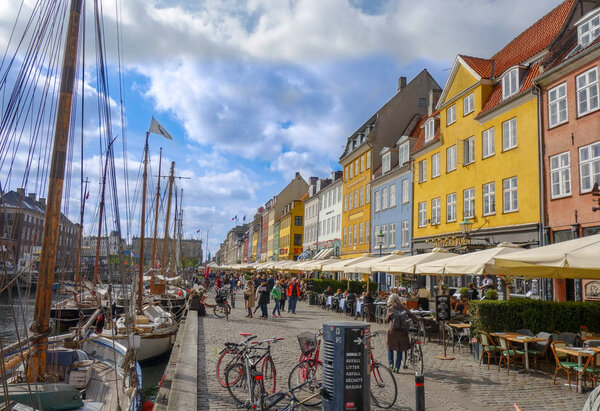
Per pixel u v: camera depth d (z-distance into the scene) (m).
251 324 19.19
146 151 32.06
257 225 113.44
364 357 6.61
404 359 10.87
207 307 27.89
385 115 42.69
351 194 46.97
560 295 18.53
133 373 9.48
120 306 25.05
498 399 8.21
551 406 7.82
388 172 37.47
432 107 34.94
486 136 25.11
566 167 19.06
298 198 89.06
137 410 9.01
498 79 25.17
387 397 7.77
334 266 24.47
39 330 7.86
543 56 21.80
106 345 14.09
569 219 18.64
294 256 73.75
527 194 21.28
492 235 23.55
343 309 23.97
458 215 27.30
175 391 8.25
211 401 7.88
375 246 40.06
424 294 19.69
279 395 7.21
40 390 6.48
